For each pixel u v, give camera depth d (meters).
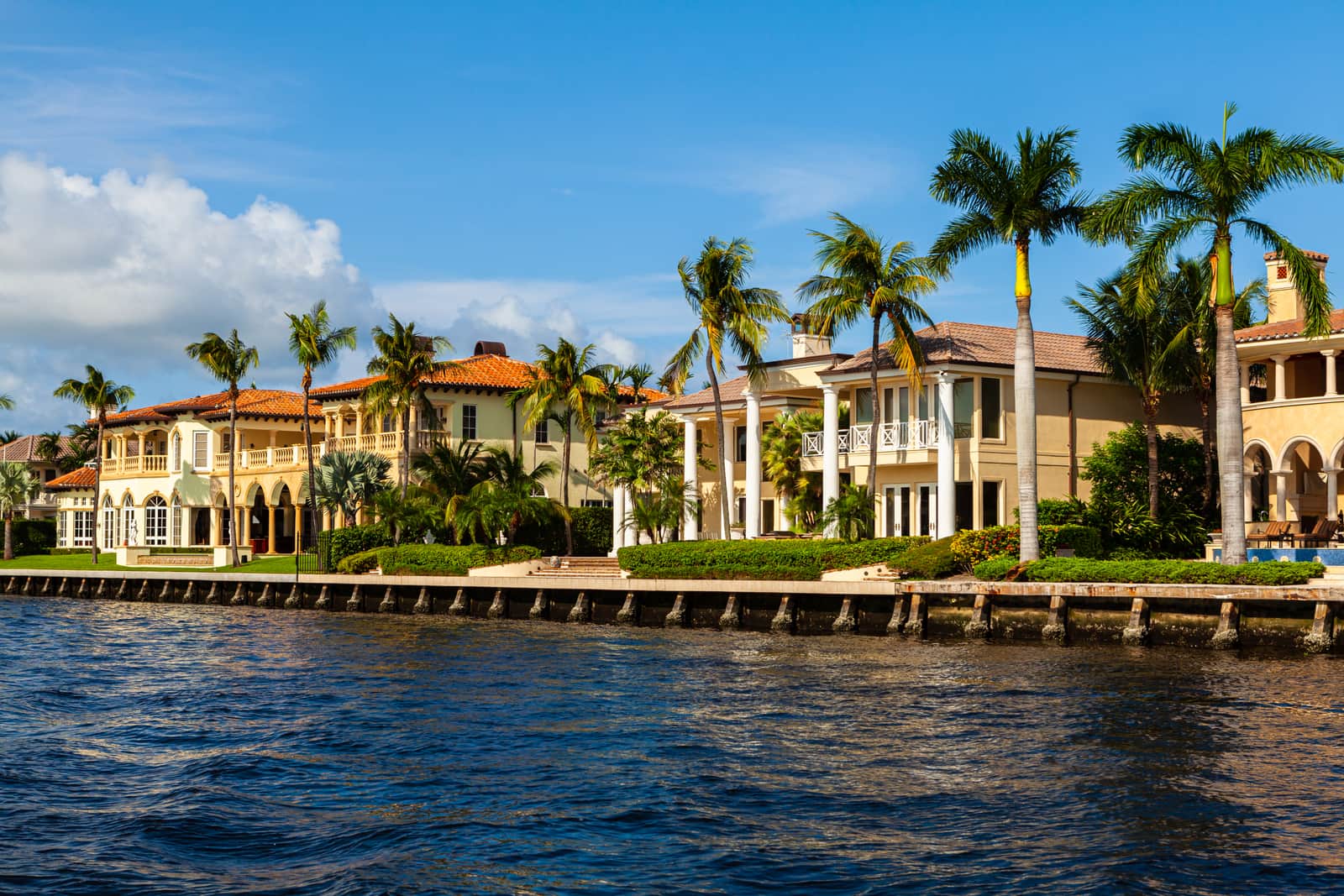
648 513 59.19
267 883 14.46
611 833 16.28
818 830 16.30
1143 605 34.47
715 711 25.30
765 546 46.16
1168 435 52.69
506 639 42.16
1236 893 13.62
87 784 19.45
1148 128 37.69
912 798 17.80
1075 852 15.09
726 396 63.25
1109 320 50.09
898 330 48.59
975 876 14.33
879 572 44.09
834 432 52.59
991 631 37.69
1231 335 36.62
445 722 24.53
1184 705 24.73
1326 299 37.53
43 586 75.75
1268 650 32.69
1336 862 14.59
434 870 14.84
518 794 18.34
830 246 48.72
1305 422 46.34
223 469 87.19
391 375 67.62
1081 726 22.77
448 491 63.91
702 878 14.47
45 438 125.44
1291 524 43.69
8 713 26.69
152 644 42.91
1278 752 20.22
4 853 15.54
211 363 73.62
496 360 80.06
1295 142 36.69
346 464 68.50
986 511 50.56
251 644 42.19
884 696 26.78
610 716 24.92
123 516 95.00
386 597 57.53
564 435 77.38
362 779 19.53
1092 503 48.59
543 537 68.12
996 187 41.53
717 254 53.03
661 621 47.06
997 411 51.00
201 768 20.45
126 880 14.52
